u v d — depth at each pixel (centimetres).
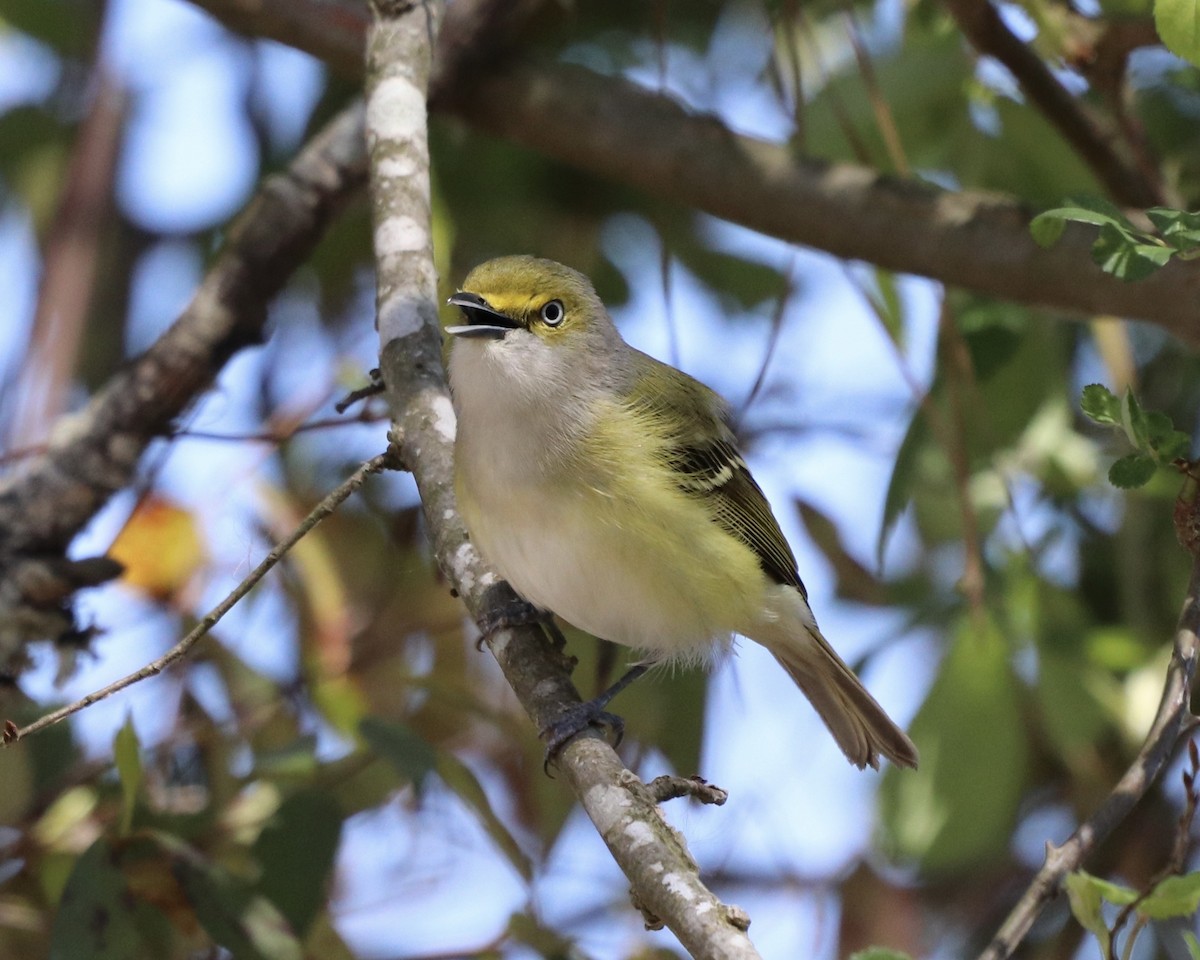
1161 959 1030
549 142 1018
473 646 1052
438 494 775
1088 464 1046
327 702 983
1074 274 900
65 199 1070
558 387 816
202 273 1199
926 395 929
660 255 1055
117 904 812
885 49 1126
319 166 1012
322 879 845
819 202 956
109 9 1100
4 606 948
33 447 1000
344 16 1011
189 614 981
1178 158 1126
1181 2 655
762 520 898
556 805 966
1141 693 992
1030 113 1055
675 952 923
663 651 855
